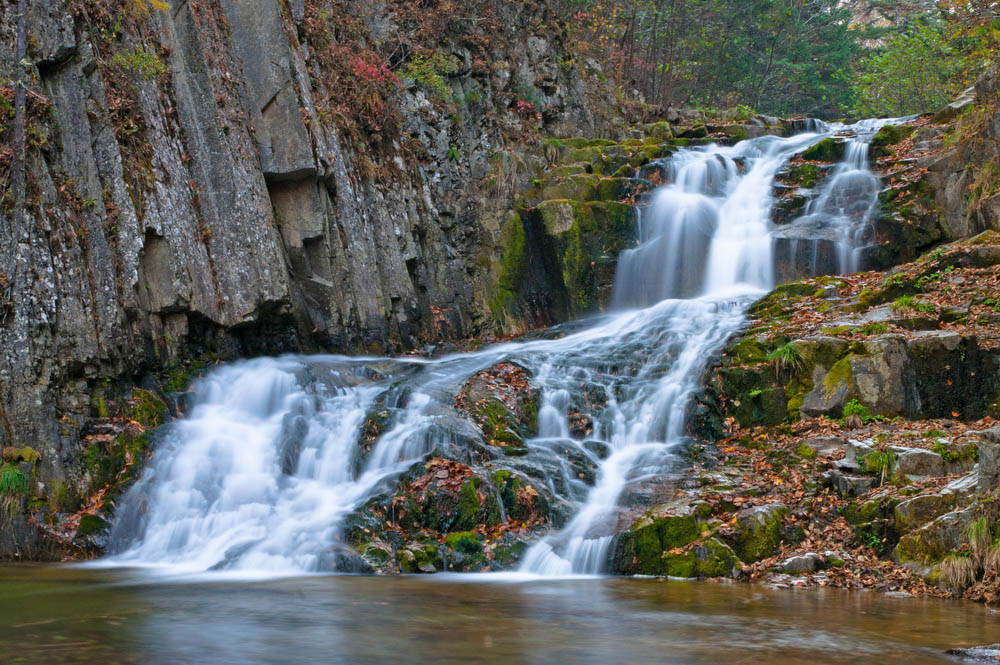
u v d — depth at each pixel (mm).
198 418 12609
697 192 21016
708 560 9422
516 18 23422
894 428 11727
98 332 11680
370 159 17797
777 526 9781
